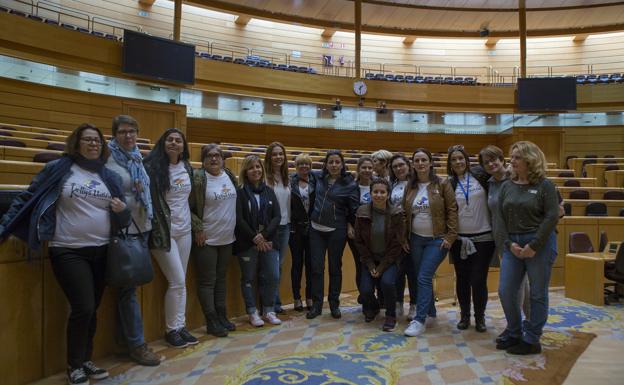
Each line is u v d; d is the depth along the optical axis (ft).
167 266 9.40
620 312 12.69
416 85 47.83
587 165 34.81
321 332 10.61
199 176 10.36
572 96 46.44
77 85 33.88
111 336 9.02
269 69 43.88
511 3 50.16
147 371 8.12
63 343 8.12
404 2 50.14
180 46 37.96
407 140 49.88
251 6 50.08
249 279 11.28
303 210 12.41
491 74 60.13
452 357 8.84
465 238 10.66
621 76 49.37
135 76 36.55
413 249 11.07
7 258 7.26
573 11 51.37
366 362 8.53
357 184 12.52
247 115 44.04
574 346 9.50
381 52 59.93
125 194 8.38
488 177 10.89
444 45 59.98
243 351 9.20
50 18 43.83
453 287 15.60
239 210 11.08
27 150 14.84
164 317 10.15
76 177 7.54
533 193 9.00
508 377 7.79
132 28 48.75
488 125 49.16
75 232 7.42
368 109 46.98
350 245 12.66
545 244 8.95
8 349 7.25
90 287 7.51
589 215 22.09
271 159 12.08
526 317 10.38
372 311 11.57
